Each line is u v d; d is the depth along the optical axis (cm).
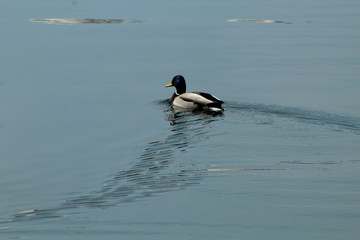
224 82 2489
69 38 3856
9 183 1305
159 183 1205
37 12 5353
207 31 4178
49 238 900
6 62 2969
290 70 2766
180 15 5162
